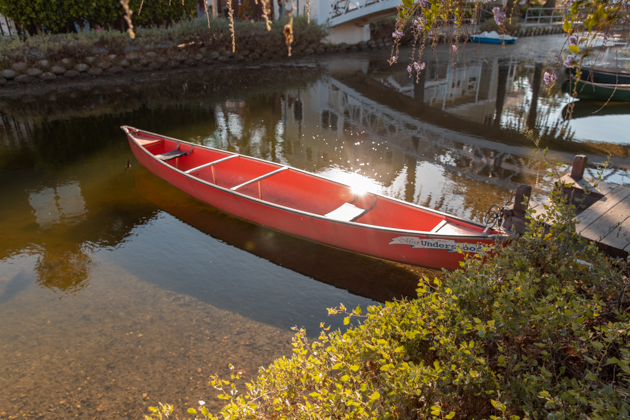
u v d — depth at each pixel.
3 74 14.74
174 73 17.61
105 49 16.83
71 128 10.97
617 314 2.21
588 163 8.15
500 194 7.00
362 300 4.66
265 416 2.25
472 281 2.51
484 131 10.33
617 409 1.62
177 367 3.75
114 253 5.52
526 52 22.39
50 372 3.71
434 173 7.95
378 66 19.41
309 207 6.48
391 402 2.01
